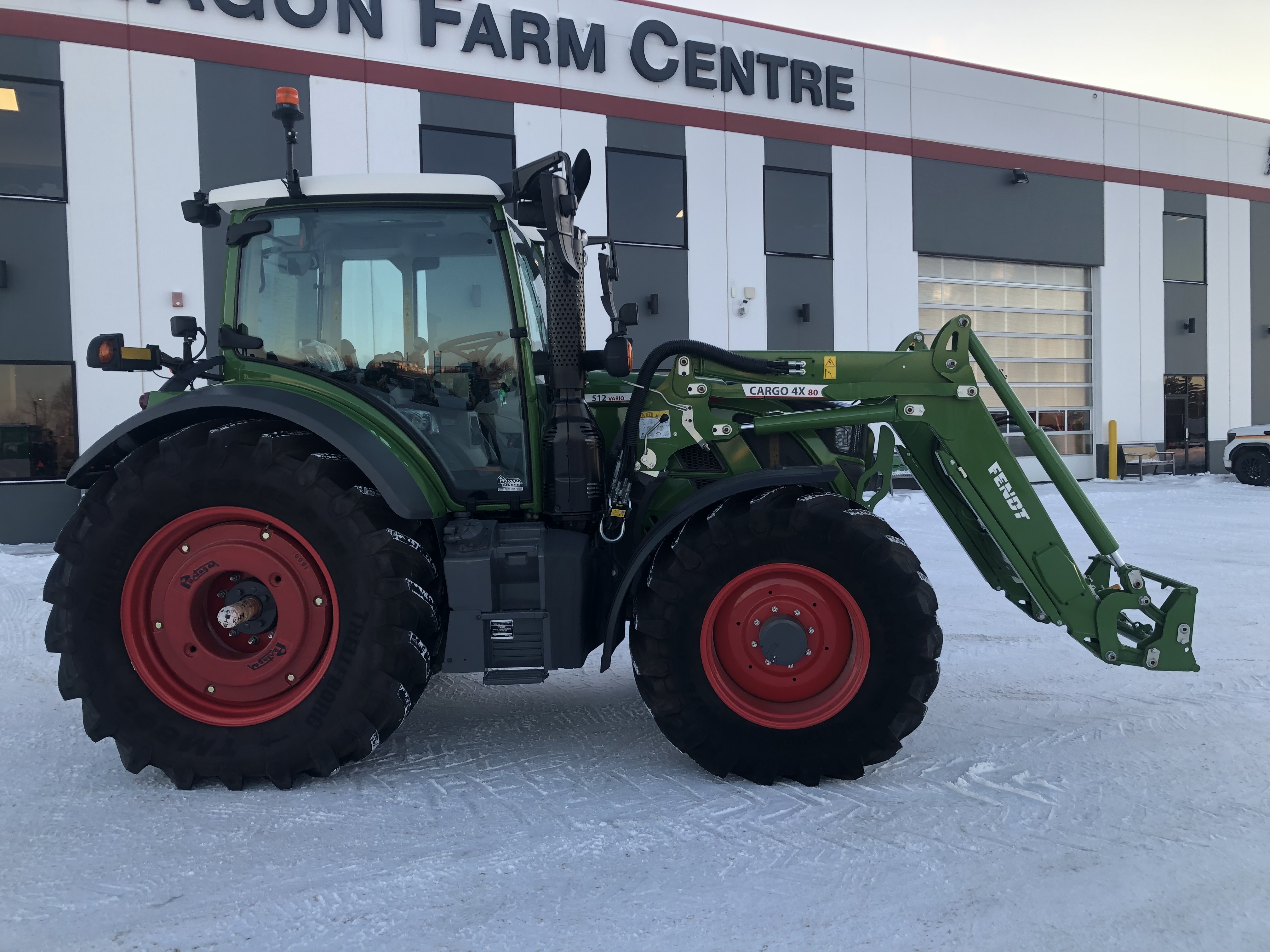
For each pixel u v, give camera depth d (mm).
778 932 1779
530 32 10773
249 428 2672
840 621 2670
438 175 2863
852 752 2576
